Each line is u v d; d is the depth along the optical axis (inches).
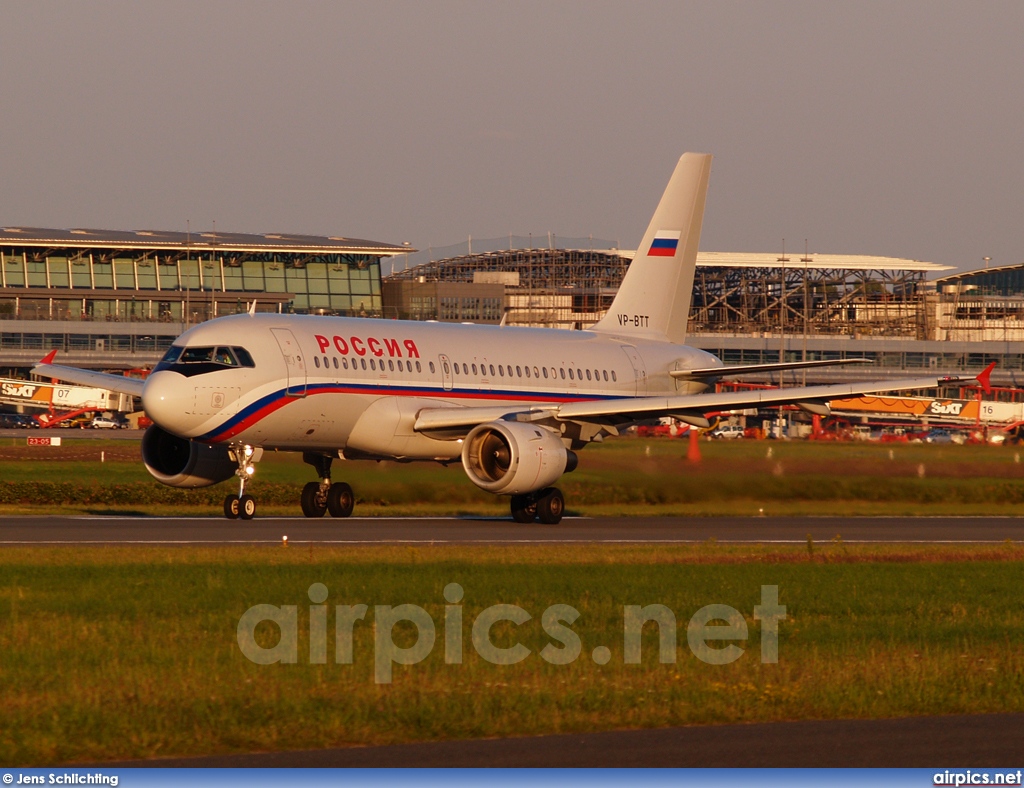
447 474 6314.0
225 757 1678.2
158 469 5300.2
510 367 5812.0
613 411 5349.4
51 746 1695.4
